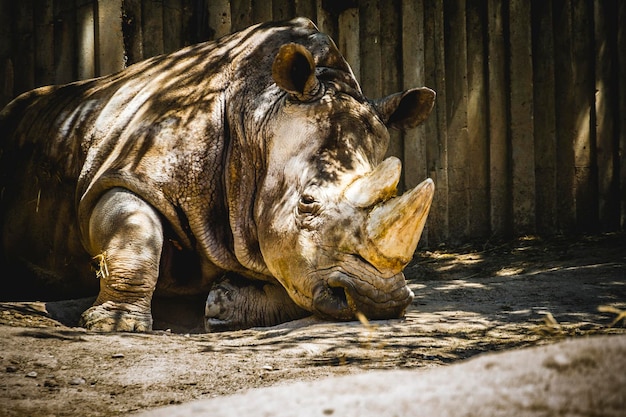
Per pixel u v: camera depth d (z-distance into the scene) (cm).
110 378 794
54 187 1427
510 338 984
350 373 800
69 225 1410
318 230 1066
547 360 419
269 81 1265
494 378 414
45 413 673
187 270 1310
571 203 2027
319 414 403
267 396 450
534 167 2028
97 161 1342
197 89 1316
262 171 1216
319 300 1059
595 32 2039
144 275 1192
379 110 1245
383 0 2052
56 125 1451
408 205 1004
